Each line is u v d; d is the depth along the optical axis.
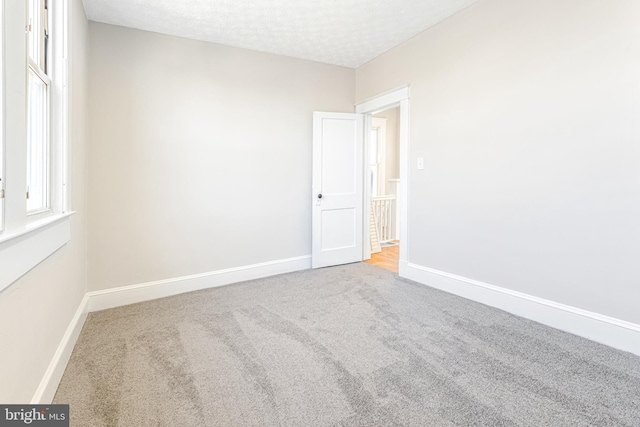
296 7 2.61
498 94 2.51
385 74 3.62
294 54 3.59
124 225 2.82
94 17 2.62
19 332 1.13
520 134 2.37
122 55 2.77
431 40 3.05
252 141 3.44
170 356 1.90
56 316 1.62
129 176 2.83
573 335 2.10
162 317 2.48
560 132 2.14
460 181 2.84
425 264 3.24
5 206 0.98
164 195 2.99
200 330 2.24
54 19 1.75
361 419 1.36
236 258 3.40
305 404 1.47
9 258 0.98
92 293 2.68
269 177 3.57
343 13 2.73
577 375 1.66
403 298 2.84
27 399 1.21
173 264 3.05
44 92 1.66
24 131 1.11
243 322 2.37
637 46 1.80
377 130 6.13
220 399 1.51
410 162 3.36
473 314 2.46
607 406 1.43
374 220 5.05
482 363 1.79
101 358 1.88
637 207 1.83
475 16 2.65
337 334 2.16
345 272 3.72
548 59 2.19
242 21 2.80
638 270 1.84
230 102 3.29
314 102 3.83
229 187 3.33
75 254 2.12
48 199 1.68
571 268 2.12
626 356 1.84
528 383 1.60
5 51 0.98
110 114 2.73
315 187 3.82
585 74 2.01
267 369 1.75
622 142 1.87
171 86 2.99
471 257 2.77
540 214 2.27
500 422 1.34
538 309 2.30
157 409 1.44
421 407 1.43
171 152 3.01
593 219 2.01
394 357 1.86
